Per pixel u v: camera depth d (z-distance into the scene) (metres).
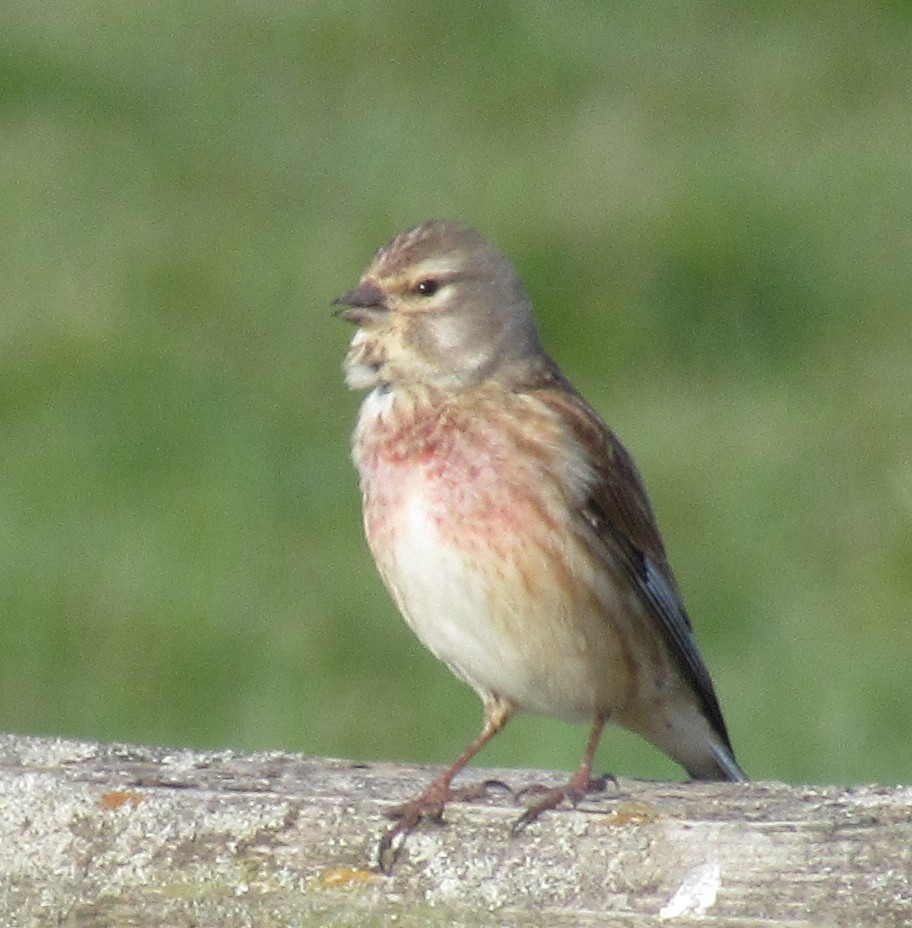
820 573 12.80
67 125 19.45
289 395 14.80
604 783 5.71
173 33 21.52
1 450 14.18
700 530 13.25
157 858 5.20
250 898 5.18
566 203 16.56
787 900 5.05
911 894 5.02
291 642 12.23
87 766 5.48
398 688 11.87
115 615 12.48
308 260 16.47
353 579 12.83
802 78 19.95
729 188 16.75
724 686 11.76
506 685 7.61
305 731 11.57
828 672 11.81
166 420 14.51
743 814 5.18
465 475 7.41
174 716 11.75
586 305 15.51
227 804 5.23
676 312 15.55
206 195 17.86
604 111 19.28
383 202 17.47
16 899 5.20
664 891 5.11
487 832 5.19
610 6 21.97
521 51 20.67
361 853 5.19
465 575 7.41
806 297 15.70
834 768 11.02
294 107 19.72
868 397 14.66
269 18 21.88
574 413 7.68
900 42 20.88
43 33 21.44
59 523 13.41
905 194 16.88
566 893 5.13
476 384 7.60
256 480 13.87
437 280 7.63
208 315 15.78
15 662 12.17
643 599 7.80
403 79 20.33
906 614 12.34
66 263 16.58
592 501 7.56
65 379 14.98
